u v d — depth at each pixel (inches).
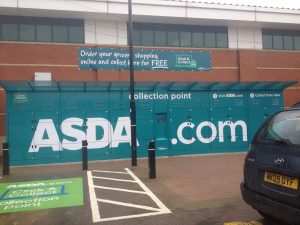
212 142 569.0
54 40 701.9
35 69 684.7
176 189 304.2
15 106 495.8
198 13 738.2
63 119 510.0
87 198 278.1
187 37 780.0
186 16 730.2
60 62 695.7
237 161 478.6
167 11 719.1
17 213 240.1
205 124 567.5
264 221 204.1
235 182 329.4
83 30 717.3
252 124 589.3
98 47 711.7
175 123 555.5
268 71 829.8
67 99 513.3
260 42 831.1
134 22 745.6
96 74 711.1
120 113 530.6
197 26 789.2
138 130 538.6
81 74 703.7
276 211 160.6
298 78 854.5
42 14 683.4
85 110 518.9
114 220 218.5
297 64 856.3
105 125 525.0
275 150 167.8
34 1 647.8
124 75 717.3
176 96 557.6
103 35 724.0
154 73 736.3
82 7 674.2
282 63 843.4
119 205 254.2
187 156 553.0
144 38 750.5
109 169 429.7
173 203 256.1
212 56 783.1
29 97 500.7
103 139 523.2
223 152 573.0
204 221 210.7
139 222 213.0
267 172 170.2
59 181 355.3
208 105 570.6
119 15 703.7
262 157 175.0
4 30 680.4
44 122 503.5
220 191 291.9
